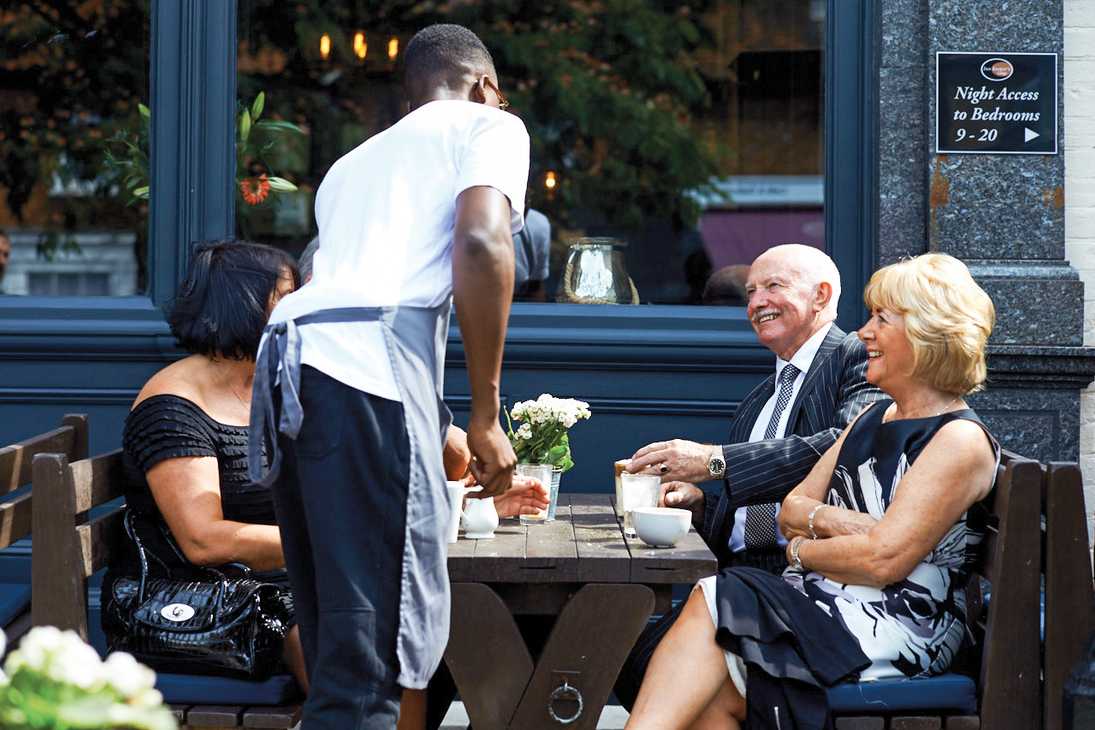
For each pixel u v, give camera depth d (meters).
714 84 6.88
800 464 2.95
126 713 1.01
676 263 6.84
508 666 2.46
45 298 4.12
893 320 2.63
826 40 4.14
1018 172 3.91
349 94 6.09
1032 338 3.89
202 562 2.59
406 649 2.05
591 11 6.91
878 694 2.48
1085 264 4.02
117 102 5.69
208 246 2.84
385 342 2.08
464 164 2.13
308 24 5.88
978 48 3.90
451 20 6.84
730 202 6.92
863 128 4.04
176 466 2.61
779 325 3.16
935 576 2.58
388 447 2.06
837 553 2.55
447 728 3.62
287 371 2.08
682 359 4.06
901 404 2.70
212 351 2.77
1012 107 3.90
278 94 5.91
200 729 2.50
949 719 2.48
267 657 2.52
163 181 4.07
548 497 2.89
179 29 4.05
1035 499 2.48
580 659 2.45
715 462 2.95
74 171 5.71
